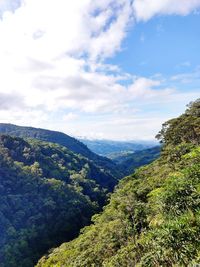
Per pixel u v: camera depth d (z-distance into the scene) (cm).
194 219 3462
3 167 14350
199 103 10794
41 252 10831
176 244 3203
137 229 5672
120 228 5959
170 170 7425
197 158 6619
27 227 12162
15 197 13350
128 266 4750
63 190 14375
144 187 7138
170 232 3262
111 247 5834
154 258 3675
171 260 3406
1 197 13050
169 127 9988
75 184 15888
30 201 13588
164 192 4406
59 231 11694
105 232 6331
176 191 4125
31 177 14688
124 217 6059
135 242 5103
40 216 12606
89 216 13075
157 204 4766
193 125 9094
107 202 14550
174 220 3600
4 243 11400
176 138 9494
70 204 13188
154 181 7338
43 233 11644
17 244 11012
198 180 4297
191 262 3020
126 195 7456
